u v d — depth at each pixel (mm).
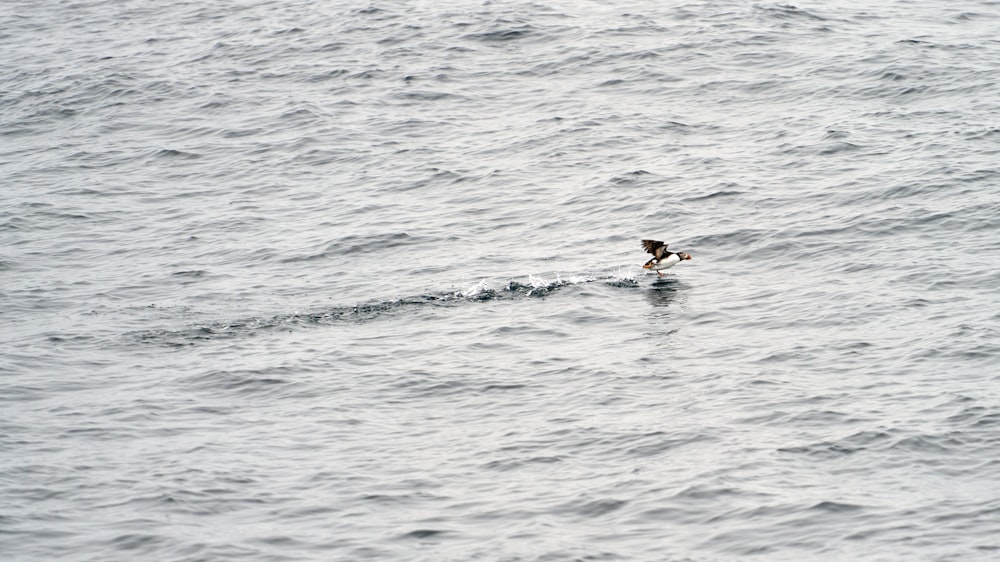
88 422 99938
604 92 195125
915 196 143000
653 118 181875
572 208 151750
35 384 108375
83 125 197625
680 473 87125
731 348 109750
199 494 86562
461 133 182250
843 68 195750
